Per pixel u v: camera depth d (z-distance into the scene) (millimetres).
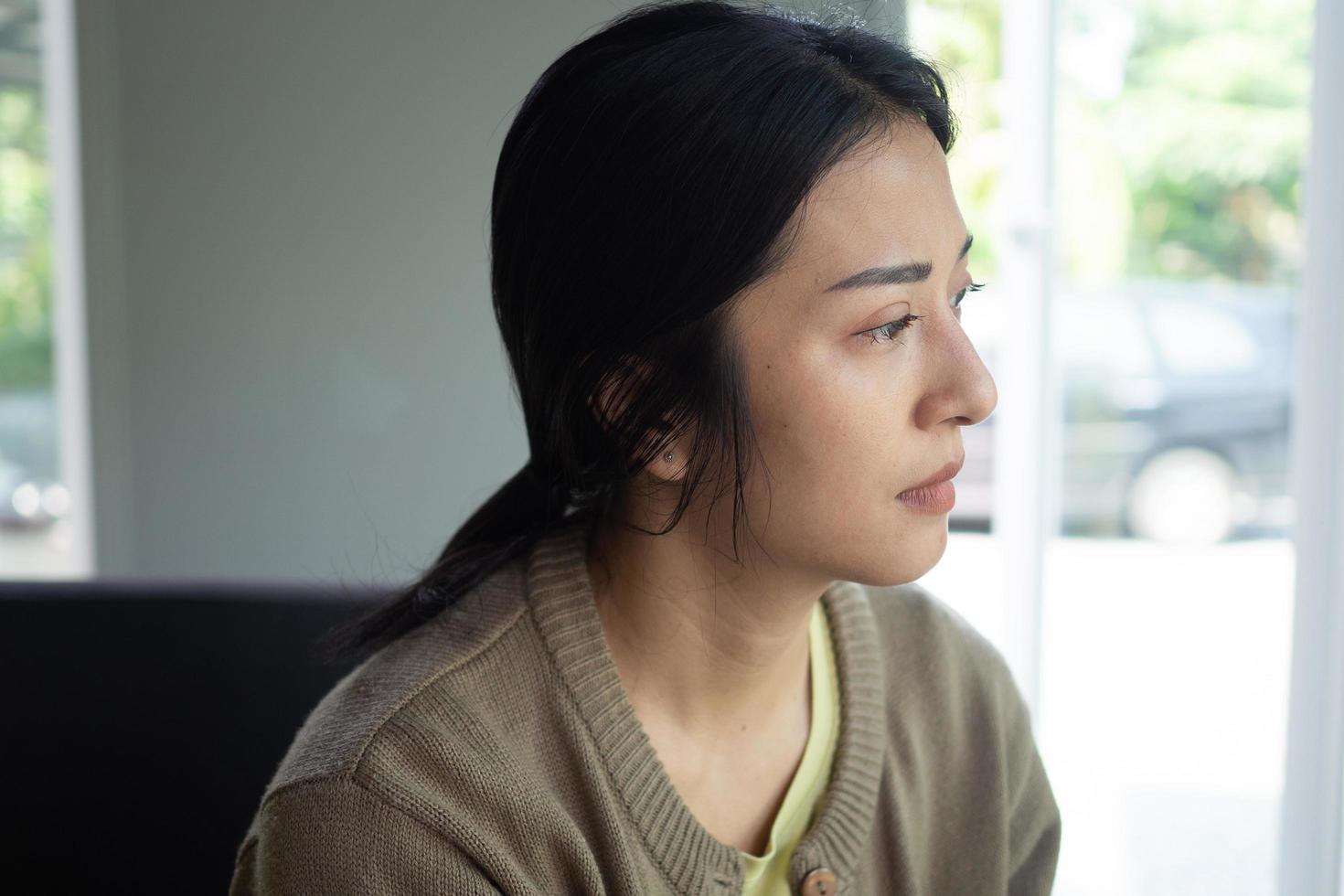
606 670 670
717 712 697
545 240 615
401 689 654
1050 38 1886
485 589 718
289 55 1893
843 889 699
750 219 566
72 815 1073
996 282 2057
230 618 1073
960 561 2959
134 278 1953
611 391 625
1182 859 1921
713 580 660
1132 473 3174
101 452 1974
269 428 1964
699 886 646
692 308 579
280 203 1923
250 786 1066
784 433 599
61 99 1988
